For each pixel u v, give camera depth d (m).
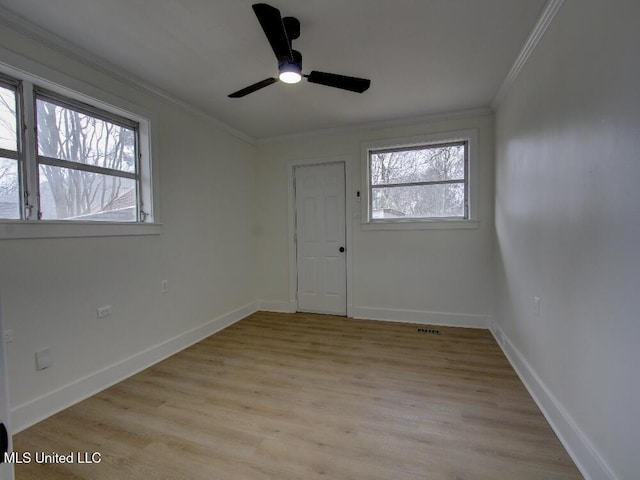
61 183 2.23
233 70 2.58
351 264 4.12
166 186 3.00
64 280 2.16
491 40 2.21
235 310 4.04
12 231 1.89
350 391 2.29
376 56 2.41
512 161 2.74
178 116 3.15
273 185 4.46
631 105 1.21
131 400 2.21
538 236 2.15
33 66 1.98
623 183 1.26
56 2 1.78
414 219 3.86
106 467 1.60
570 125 1.70
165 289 2.99
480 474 1.51
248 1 1.80
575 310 1.64
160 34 2.10
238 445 1.74
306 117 3.66
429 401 2.14
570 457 1.62
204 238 3.51
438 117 3.61
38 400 2.00
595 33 1.46
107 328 2.45
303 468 1.57
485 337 3.34
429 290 3.81
